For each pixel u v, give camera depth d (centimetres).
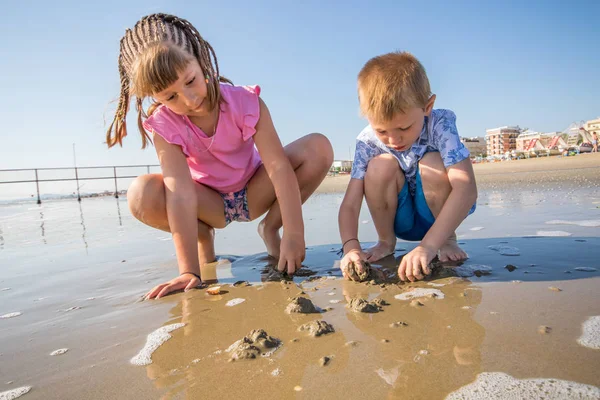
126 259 238
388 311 121
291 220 184
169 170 185
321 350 98
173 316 131
